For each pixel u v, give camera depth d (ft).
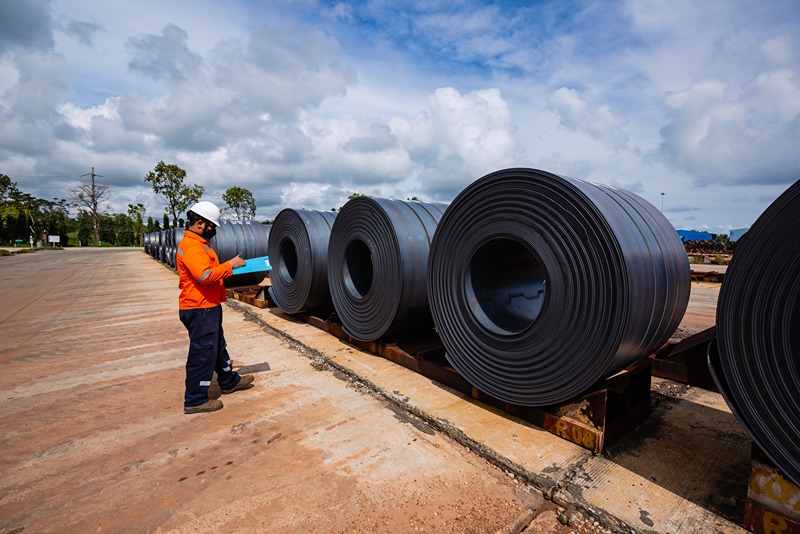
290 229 19.51
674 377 12.07
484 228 9.68
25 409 10.22
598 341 7.59
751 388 5.51
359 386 11.56
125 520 6.20
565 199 8.03
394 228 12.80
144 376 12.59
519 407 9.45
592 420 8.09
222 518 6.23
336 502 6.57
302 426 9.21
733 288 5.61
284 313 21.84
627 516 6.20
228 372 10.94
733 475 7.30
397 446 8.34
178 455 8.04
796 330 5.07
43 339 16.93
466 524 6.07
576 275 7.92
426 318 14.28
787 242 5.10
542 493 6.84
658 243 8.76
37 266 58.23
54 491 6.93
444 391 11.04
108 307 24.18
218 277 9.79
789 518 5.41
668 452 8.07
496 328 9.77
